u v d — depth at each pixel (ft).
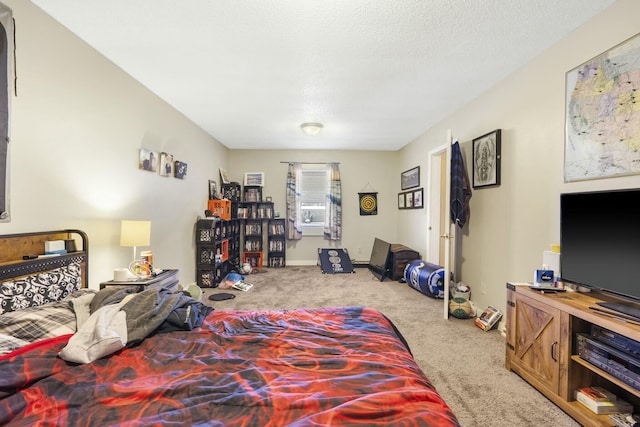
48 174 6.22
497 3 5.86
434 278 12.48
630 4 5.53
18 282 4.91
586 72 6.40
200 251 14.48
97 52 7.64
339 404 3.22
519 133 8.55
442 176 14.66
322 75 9.09
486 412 5.43
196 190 14.48
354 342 4.82
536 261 7.92
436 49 7.58
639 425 4.56
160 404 3.28
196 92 10.40
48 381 3.53
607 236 5.19
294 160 20.21
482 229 10.28
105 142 7.98
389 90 10.20
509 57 7.97
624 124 5.63
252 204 19.63
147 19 6.37
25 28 5.67
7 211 5.34
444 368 6.97
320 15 6.24
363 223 20.38
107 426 2.91
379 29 6.73
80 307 5.23
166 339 4.88
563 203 6.07
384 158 20.44
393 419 2.97
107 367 4.03
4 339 3.89
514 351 6.73
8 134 5.34
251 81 9.52
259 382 3.70
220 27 6.67
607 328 4.61
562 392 5.46
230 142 18.20
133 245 8.00
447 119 12.98
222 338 4.98
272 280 15.99
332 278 16.52
